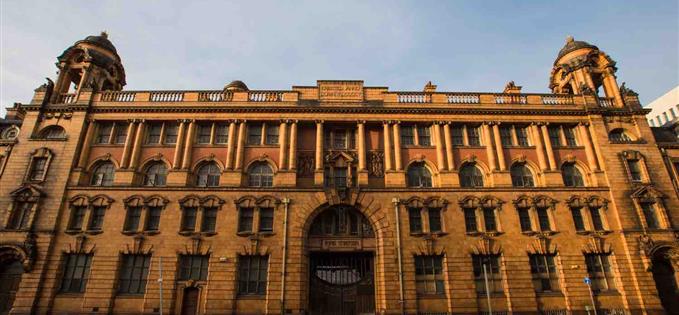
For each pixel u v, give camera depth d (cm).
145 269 3119
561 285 3162
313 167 3528
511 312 3034
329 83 3800
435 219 3341
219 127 3659
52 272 3030
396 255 3166
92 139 3544
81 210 3272
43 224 3152
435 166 3541
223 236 3172
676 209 3434
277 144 3569
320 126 3612
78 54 3966
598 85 4312
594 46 4234
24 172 3334
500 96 3850
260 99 3706
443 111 3691
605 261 3278
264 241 3167
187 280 3066
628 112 3806
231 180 3375
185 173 3384
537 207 3388
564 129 3809
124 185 3309
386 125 3638
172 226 3194
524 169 3628
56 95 3703
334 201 3316
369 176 3506
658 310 3056
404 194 3369
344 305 3195
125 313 2964
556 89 4456
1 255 3066
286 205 3272
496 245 3228
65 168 3350
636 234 3303
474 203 3362
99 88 3891
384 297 3052
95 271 3044
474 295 3072
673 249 3247
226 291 3016
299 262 3112
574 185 3584
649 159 3628
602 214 3397
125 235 3153
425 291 3109
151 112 3616
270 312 2966
